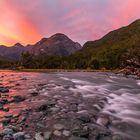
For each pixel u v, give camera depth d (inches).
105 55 5565.9
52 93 644.7
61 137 295.6
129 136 313.7
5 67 5826.8
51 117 382.6
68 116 389.1
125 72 2332.7
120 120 387.2
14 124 343.0
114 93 696.4
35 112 413.7
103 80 1267.2
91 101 533.6
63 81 1088.8
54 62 5876.0
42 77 1395.2
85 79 1294.3
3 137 280.8
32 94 612.7
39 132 307.3
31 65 5669.3
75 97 584.7
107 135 309.6
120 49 6067.9
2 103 485.7
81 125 341.7
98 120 376.2
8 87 753.6
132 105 511.2
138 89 832.9
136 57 3383.4
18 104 480.4
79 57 6545.3
